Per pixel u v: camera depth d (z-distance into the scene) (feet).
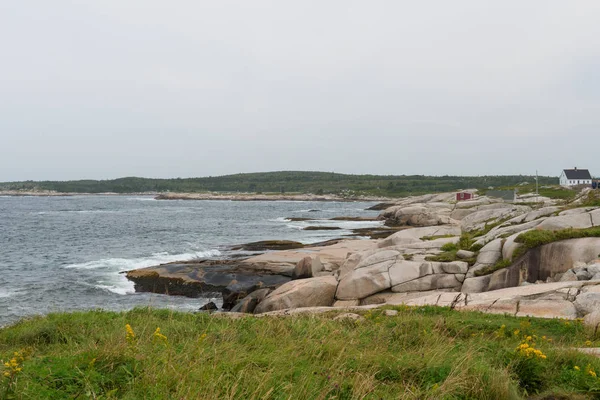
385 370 21.12
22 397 15.35
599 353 25.39
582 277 47.11
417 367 21.07
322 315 40.01
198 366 18.94
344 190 592.60
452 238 70.90
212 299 73.10
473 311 39.93
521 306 40.42
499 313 39.50
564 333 32.58
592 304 38.37
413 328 30.94
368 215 284.20
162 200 531.91
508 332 31.73
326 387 17.90
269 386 17.43
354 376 19.80
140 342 23.54
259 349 24.02
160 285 78.74
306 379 18.39
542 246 52.95
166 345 21.07
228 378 18.16
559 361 22.91
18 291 74.28
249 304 62.13
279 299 58.13
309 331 28.55
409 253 65.00
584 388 19.53
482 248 60.39
